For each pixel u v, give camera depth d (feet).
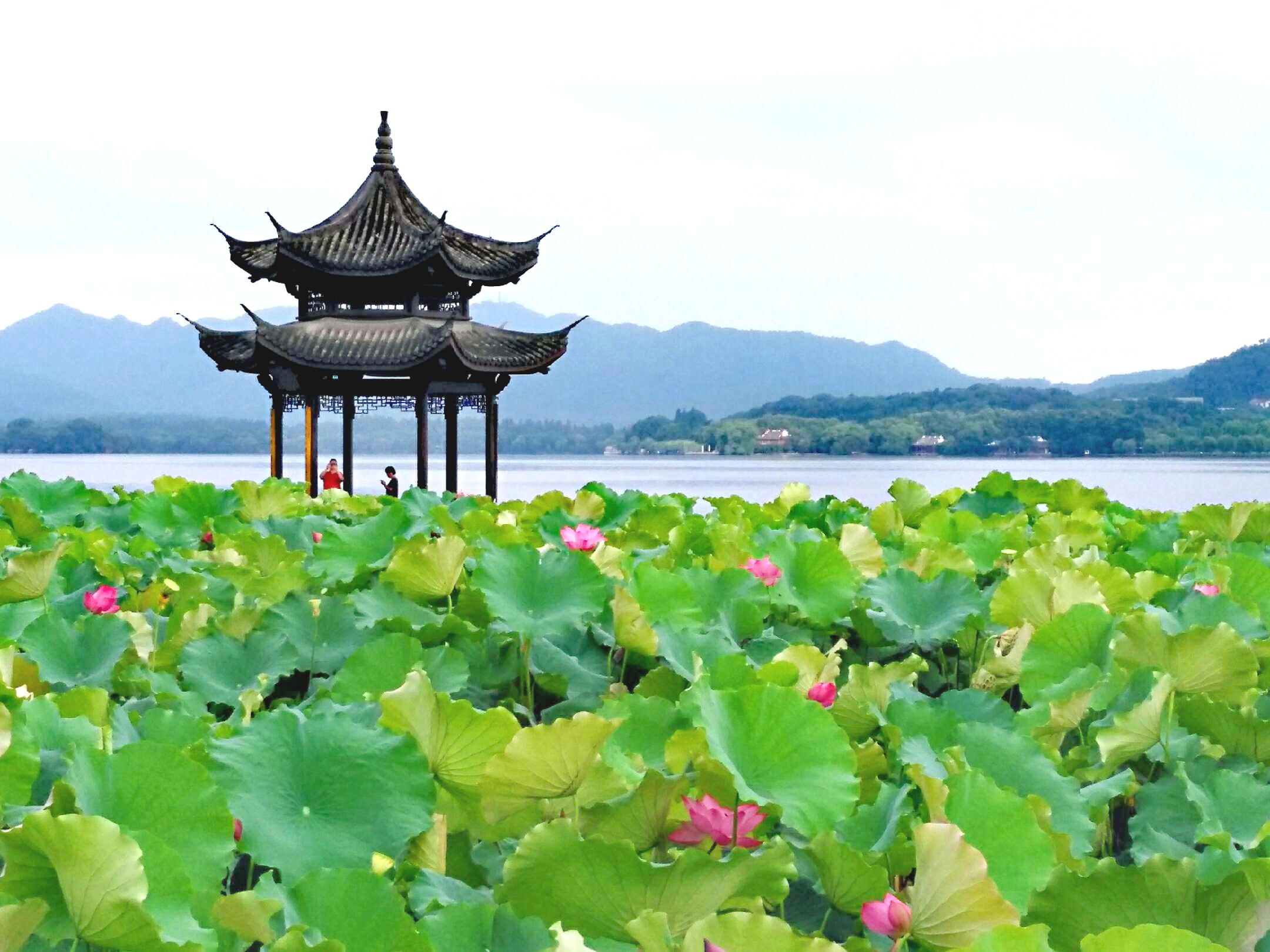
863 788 8.17
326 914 5.59
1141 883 5.89
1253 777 8.25
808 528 21.25
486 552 11.45
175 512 22.29
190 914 5.34
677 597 11.89
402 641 9.86
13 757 6.54
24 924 4.92
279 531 19.36
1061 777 7.89
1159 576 14.33
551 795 6.98
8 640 11.04
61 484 24.63
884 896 6.28
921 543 17.03
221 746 6.66
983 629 12.93
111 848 4.93
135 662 11.32
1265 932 5.70
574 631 11.71
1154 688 8.69
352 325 69.21
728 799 7.20
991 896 5.45
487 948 5.62
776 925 4.89
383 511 15.30
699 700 7.11
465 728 7.13
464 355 65.46
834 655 11.38
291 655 11.21
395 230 71.51
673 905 5.78
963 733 8.16
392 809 6.75
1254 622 11.78
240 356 70.23
